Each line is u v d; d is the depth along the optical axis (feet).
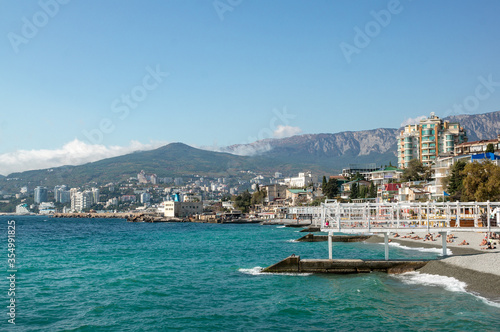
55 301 134.00
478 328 100.73
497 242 213.66
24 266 209.26
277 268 177.37
